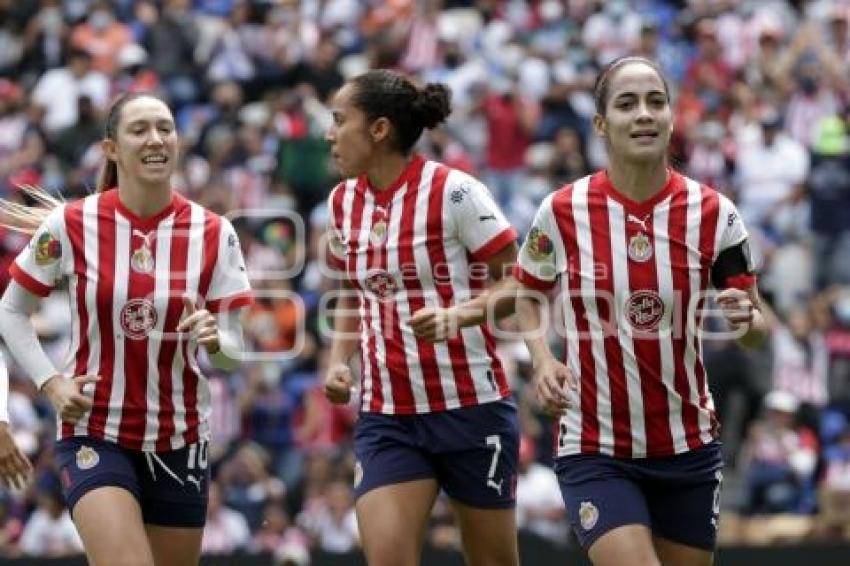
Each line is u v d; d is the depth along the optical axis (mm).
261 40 39438
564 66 39000
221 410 27984
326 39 39594
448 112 15508
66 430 14641
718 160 35875
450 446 15336
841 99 38312
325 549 25000
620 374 14055
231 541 26109
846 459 27891
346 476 26828
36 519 26094
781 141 35969
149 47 39594
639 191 14117
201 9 41219
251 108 36969
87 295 14625
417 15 39969
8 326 14711
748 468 28047
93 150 35312
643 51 39938
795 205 34750
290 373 28719
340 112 15336
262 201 33562
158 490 14789
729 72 39750
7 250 30016
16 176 33500
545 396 14102
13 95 37875
